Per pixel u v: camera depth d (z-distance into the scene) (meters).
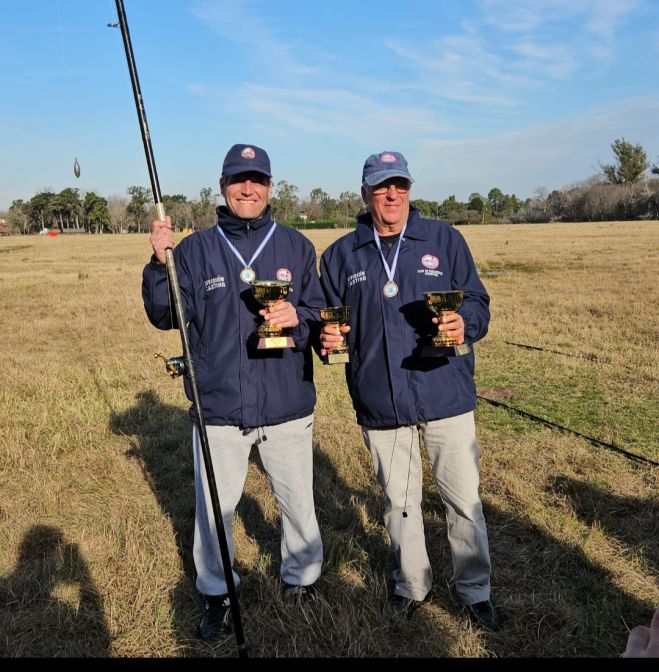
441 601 3.12
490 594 3.05
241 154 2.85
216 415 2.90
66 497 4.39
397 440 3.00
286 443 3.03
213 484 2.60
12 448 5.10
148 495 4.42
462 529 2.95
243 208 2.90
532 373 7.46
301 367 3.05
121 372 7.79
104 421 5.92
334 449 5.07
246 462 3.04
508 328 10.29
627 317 10.65
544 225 66.88
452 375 2.92
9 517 4.08
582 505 4.02
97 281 20.16
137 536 3.76
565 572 3.33
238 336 2.90
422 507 4.12
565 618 2.95
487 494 4.22
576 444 5.05
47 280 20.88
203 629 2.92
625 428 5.43
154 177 2.62
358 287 2.99
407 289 2.93
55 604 3.15
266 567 3.44
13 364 8.44
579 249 27.50
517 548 3.59
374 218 2.96
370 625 2.94
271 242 2.97
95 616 3.05
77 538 3.79
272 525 3.96
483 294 3.01
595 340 9.12
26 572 3.45
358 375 3.01
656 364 7.51
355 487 4.45
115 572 3.41
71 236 75.56
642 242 30.53
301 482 3.07
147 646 2.87
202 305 2.94
